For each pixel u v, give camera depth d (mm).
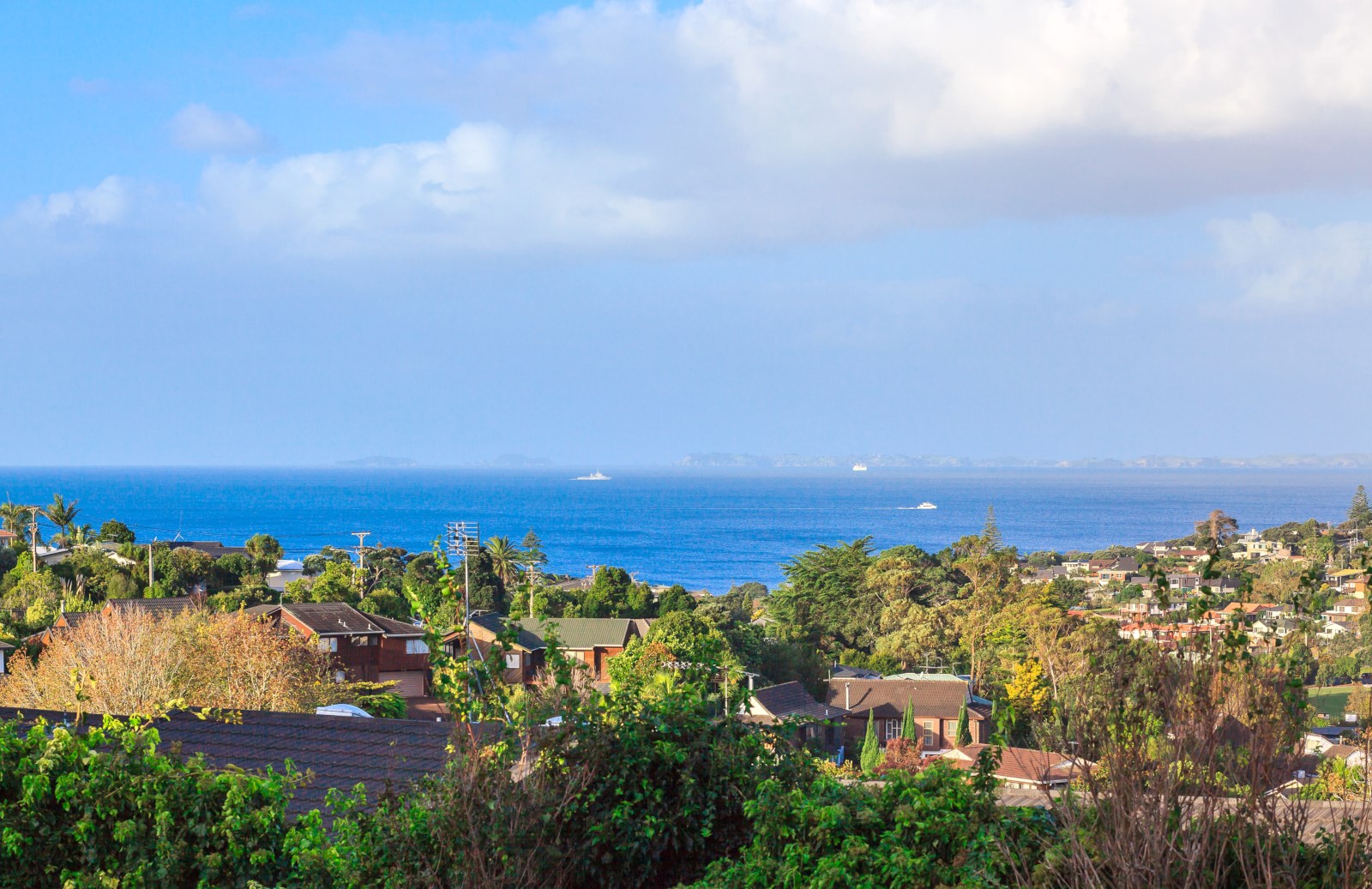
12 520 102312
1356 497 167000
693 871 8445
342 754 11672
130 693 28359
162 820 7836
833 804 7172
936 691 56938
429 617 9180
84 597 66438
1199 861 5473
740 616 97250
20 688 29359
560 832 8148
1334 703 51531
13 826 7938
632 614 77000
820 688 60000
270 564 99312
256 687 32062
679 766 8578
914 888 6473
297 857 7680
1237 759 5512
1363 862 5691
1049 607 73438
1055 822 6207
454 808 7715
